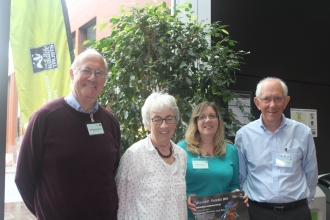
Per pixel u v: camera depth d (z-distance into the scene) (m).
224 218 2.01
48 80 2.61
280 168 2.22
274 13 4.08
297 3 4.36
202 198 1.98
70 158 1.63
